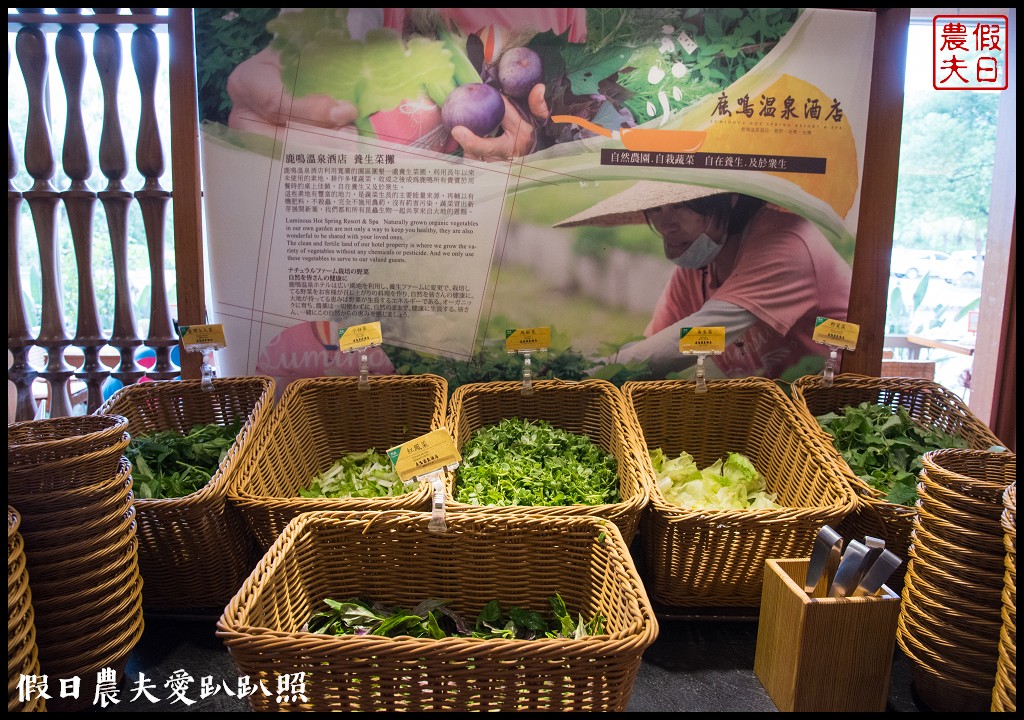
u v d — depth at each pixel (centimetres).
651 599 197
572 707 128
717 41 229
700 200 239
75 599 150
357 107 230
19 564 134
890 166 238
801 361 255
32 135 224
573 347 251
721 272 246
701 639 185
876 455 217
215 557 184
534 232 240
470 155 234
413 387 246
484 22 226
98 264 254
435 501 164
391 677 126
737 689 166
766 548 179
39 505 146
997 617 142
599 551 162
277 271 242
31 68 221
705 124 234
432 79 229
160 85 232
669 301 247
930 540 150
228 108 229
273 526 182
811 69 232
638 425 216
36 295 266
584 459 224
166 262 243
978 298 287
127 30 227
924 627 153
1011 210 262
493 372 254
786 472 220
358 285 244
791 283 247
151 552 179
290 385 235
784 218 242
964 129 268
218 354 249
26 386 239
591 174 236
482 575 171
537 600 172
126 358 244
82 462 152
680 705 160
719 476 222
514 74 229
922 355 304
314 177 234
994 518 139
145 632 186
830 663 152
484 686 126
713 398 247
